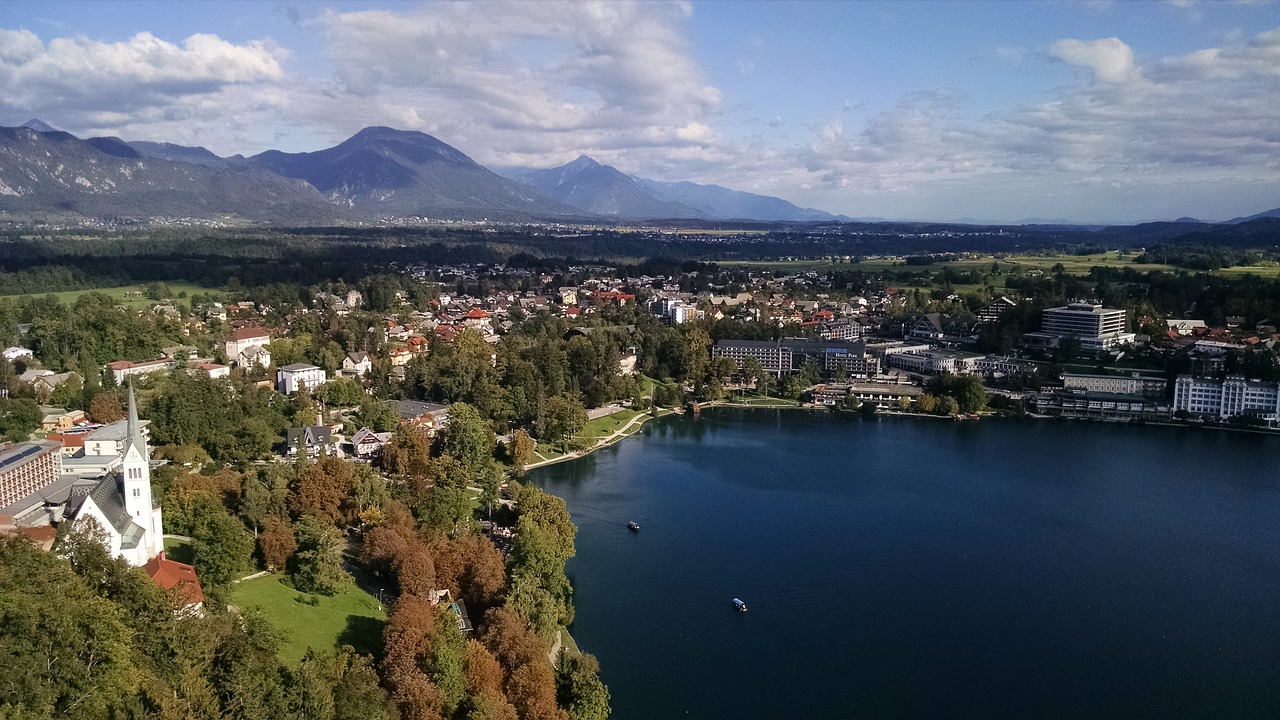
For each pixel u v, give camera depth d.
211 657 138.38
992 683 197.00
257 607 179.88
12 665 108.31
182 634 136.50
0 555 132.75
